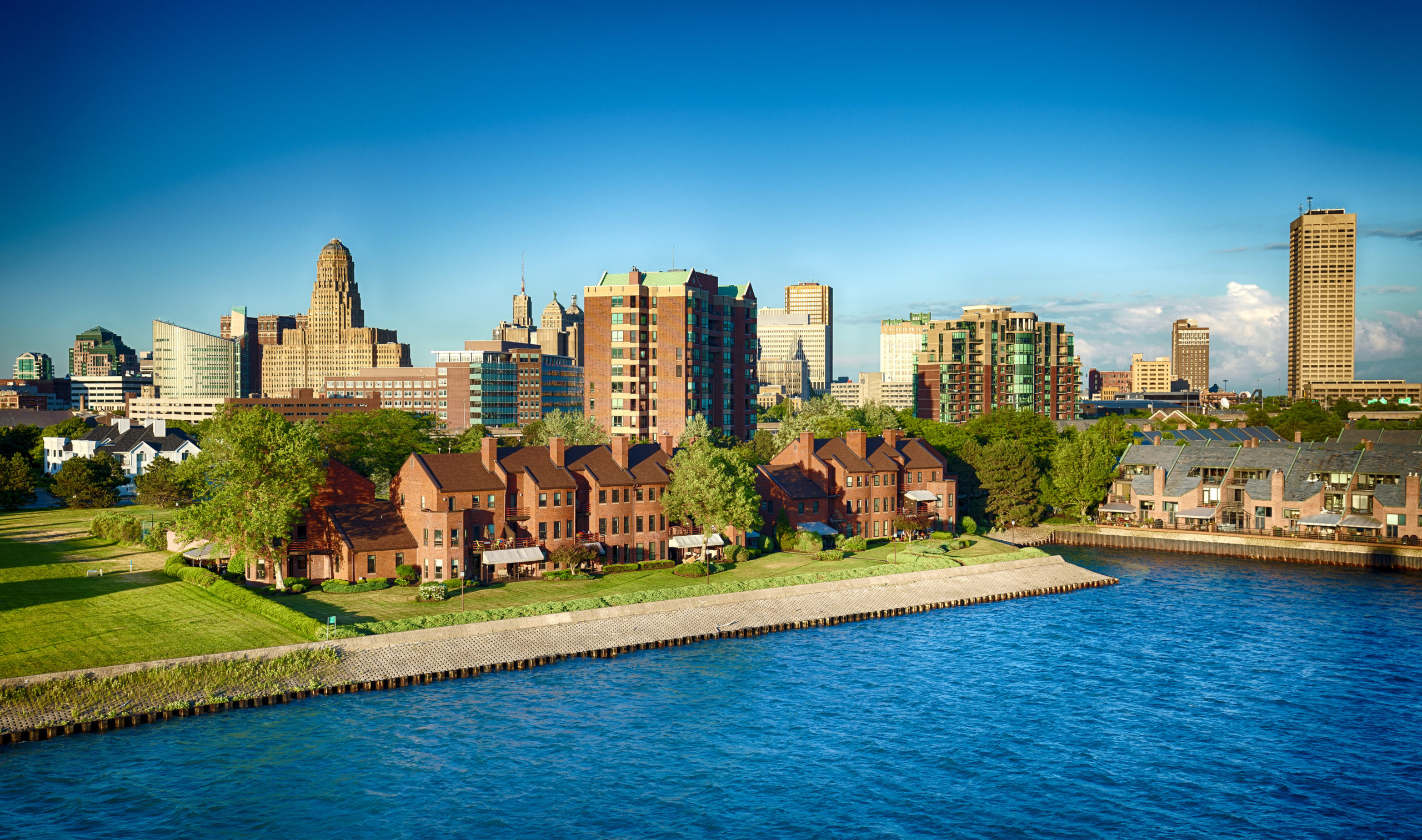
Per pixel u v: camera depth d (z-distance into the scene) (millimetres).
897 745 75688
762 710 82688
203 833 60469
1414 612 115625
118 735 74062
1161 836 61969
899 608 115875
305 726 76625
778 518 143250
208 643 87188
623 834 61594
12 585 110062
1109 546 165250
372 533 114375
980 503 184000
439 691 85312
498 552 115438
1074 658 97625
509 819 63188
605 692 86125
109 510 173375
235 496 109250
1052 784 69250
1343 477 153125
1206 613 115875
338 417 174875
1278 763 72625
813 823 63312
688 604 107750
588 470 125875
